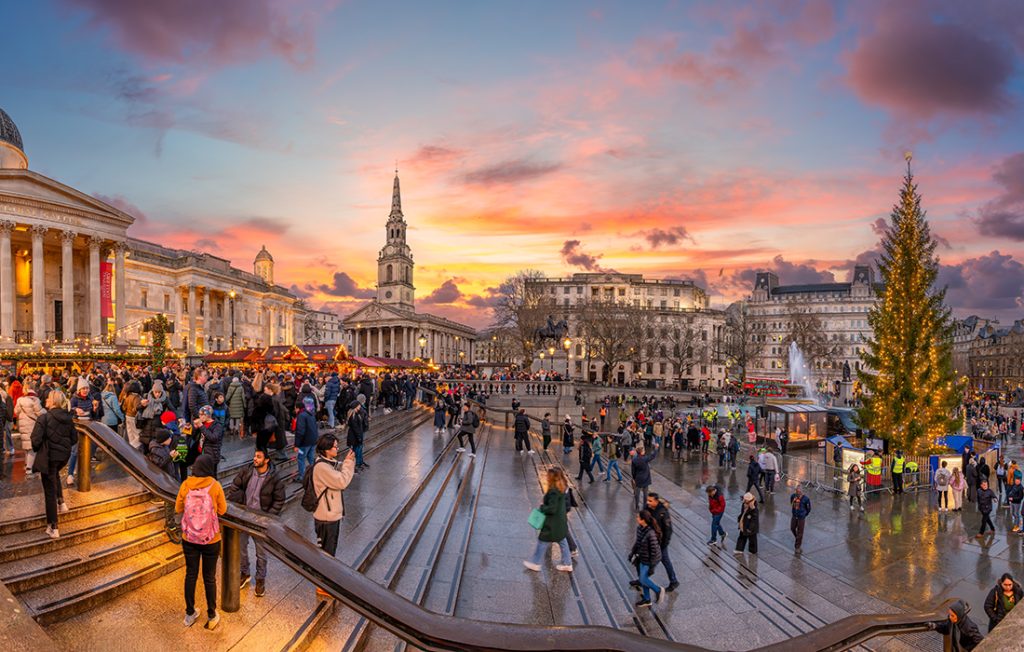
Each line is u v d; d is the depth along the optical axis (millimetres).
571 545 11875
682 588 11727
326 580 4188
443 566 10227
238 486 7309
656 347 98938
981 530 16969
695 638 9523
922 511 19766
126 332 56094
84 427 7082
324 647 6207
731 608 10844
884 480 23859
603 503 17938
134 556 7387
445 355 129875
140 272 68000
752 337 138750
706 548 14781
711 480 24344
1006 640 2705
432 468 16297
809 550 15273
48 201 47375
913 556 15023
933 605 11984
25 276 54000
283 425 12250
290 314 102812
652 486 21672
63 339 48156
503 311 82000
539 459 23016
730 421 44469
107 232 52156
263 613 6414
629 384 85375
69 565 6504
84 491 8820
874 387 28750
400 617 3684
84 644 5441
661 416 38062
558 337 47312
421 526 11320
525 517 14203
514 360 99250
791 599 11656
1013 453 35750
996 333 142375
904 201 28734
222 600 6340
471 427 20250
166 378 18453
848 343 135125
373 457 17875
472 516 13570
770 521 18031
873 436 28719
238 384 16906
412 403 33656
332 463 7664
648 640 3473
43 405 13891
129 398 11336
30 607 5660
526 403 38406
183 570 7445
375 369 43312
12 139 58406
